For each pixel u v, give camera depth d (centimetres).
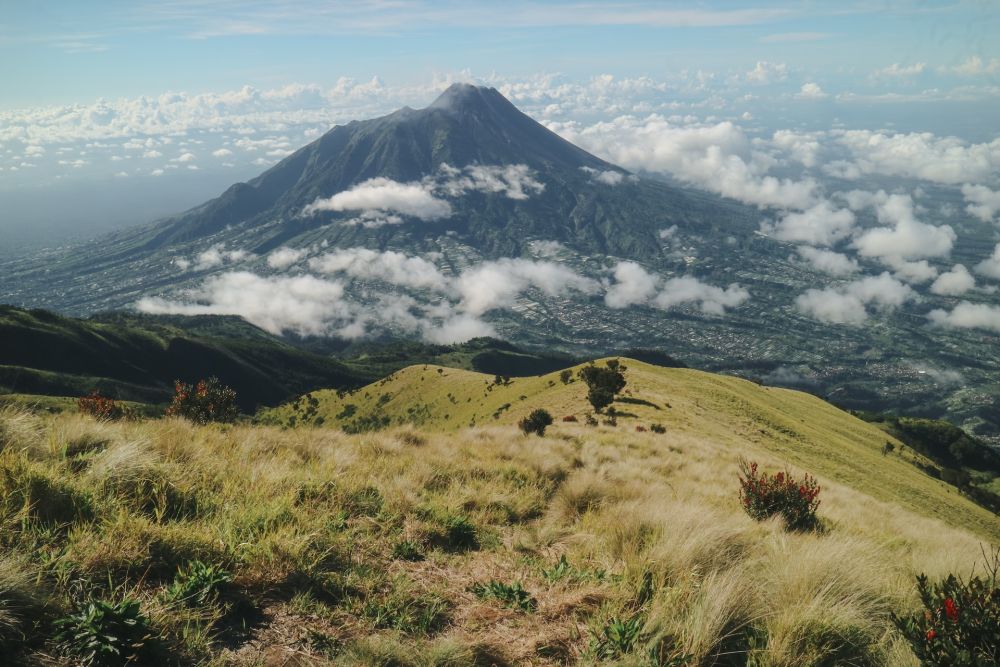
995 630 357
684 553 509
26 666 276
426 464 902
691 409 5462
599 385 5753
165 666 303
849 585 484
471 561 553
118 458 535
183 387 1862
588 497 837
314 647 350
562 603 446
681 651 368
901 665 376
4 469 436
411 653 351
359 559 498
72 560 363
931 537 1207
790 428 5959
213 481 594
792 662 366
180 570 385
